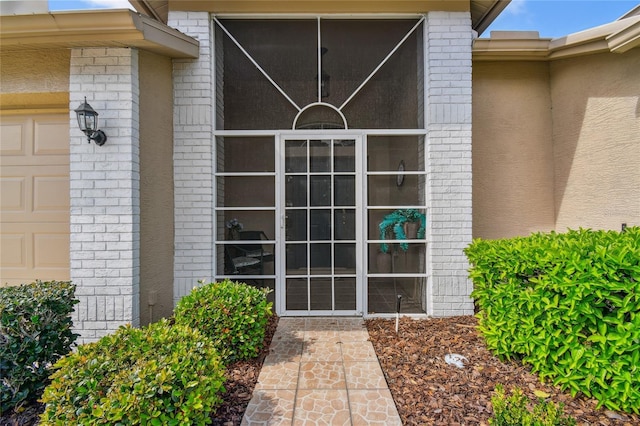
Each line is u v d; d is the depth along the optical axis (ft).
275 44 14.06
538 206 14.82
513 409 5.66
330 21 14.05
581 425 7.00
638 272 7.07
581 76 13.66
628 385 7.07
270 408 7.78
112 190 11.53
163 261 13.02
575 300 7.63
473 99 14.83
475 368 9.29
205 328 9.47
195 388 6.30
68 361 6.56
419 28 14.07
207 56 13.48
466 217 13.48
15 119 13.25
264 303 10.43
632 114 12.16
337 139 13.97
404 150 14.03
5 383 7.72
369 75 14.06
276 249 13.87
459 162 13.48
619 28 11.63
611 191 12.75
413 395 8.18
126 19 10.63
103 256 11.53
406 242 13.93
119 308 11.43
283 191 13.91
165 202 13.14
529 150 14.83
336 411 7.66
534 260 8.52
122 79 11.61
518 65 14.82
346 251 13.92
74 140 11.62
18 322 7.85
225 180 13.91
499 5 13.75
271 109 14.01
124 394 5.82
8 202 13.23
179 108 13.47
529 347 8.66
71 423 5.82
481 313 10.57
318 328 12.49
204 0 13.41
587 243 8.30
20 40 11.04
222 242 13.79
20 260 13.12
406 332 11.92
